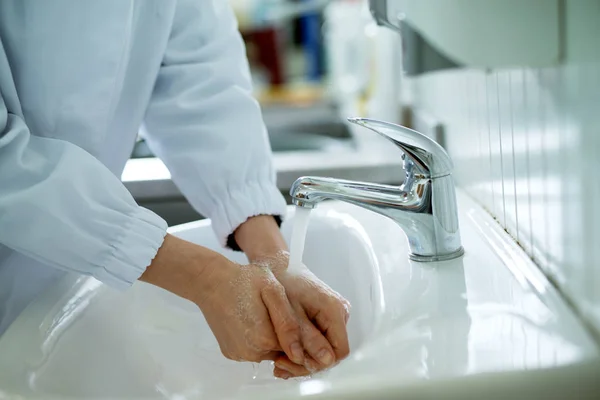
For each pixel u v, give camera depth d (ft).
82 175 2.00
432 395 1.43
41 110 2.27
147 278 2.11
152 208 3.66
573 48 1.48
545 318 1.64
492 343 1.56
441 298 1.86
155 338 2.39
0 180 1.97
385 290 2.00
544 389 1.43
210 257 2.08
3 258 2.38
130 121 2.67
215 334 2.05
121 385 2.10
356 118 2.05
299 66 6.81
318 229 2.79
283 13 6.70
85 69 2.29
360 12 5.49
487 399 1.43
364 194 2.14
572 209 1.61
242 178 2.56
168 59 2.69
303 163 3.95
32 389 1.67
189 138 2.62
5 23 2.21
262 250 2.41
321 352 1.96
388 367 1.51
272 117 5.78
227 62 2.72
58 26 2.24
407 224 2.17
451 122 3.04
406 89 4.18
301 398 1.44
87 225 2.00
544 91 1.76
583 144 1.51
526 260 1.99
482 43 1.61
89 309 2.21
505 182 2.21
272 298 1.99
